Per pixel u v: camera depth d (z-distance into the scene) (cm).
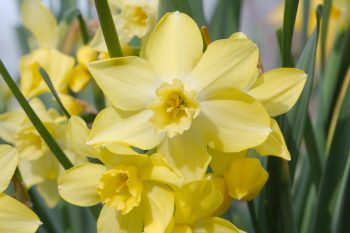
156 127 42
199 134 43
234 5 55
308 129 49
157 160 43
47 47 53
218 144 43
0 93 62
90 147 43
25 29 61
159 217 43
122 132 43
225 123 43
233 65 42
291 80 43
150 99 43
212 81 43
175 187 43
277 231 47
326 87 53
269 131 42
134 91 43
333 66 53
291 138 46
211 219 43
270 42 119
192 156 43
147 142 43
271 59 118
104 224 44
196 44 43
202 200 43
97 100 51
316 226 50
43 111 49
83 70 50
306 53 46
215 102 43
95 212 45
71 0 61
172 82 43
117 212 44
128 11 48
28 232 43
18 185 45
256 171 42
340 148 48
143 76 43
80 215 55
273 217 46
